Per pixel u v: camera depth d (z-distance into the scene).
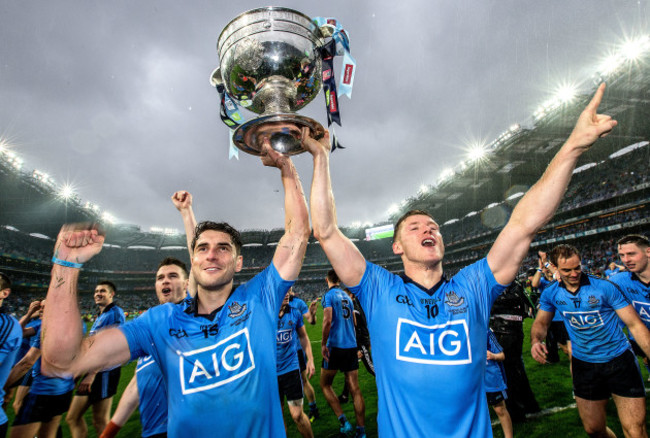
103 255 51.72
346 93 1.99
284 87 1.94
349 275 1.85
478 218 47.94
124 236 53.78
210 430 1.54
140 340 1.65
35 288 40.81
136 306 46.44
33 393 3.32
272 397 1.68
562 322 5.53
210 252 1.78
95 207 44.12
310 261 56.31
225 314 1.74
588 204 31.56
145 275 50.78
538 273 7.15
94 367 1.45
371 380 6.39
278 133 1.87
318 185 1.83
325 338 4.11
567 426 3.73
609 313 2.98
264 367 1.69
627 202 28.73
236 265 1.91
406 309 1.72
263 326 1.77
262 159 2.04
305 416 3.68
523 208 1.69
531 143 31.36
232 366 1.63
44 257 43.16
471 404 1.55
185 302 1.84
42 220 42.78
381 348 1.73
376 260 55.28
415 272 1.89
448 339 1.62
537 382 5.29
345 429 4.04
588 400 3.03
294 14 1.98
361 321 4.55
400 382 1.61
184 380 1.60
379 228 53.84
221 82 2.29
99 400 3.81
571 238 32.69
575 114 26.66
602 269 27.45
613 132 29.55
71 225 1.36
